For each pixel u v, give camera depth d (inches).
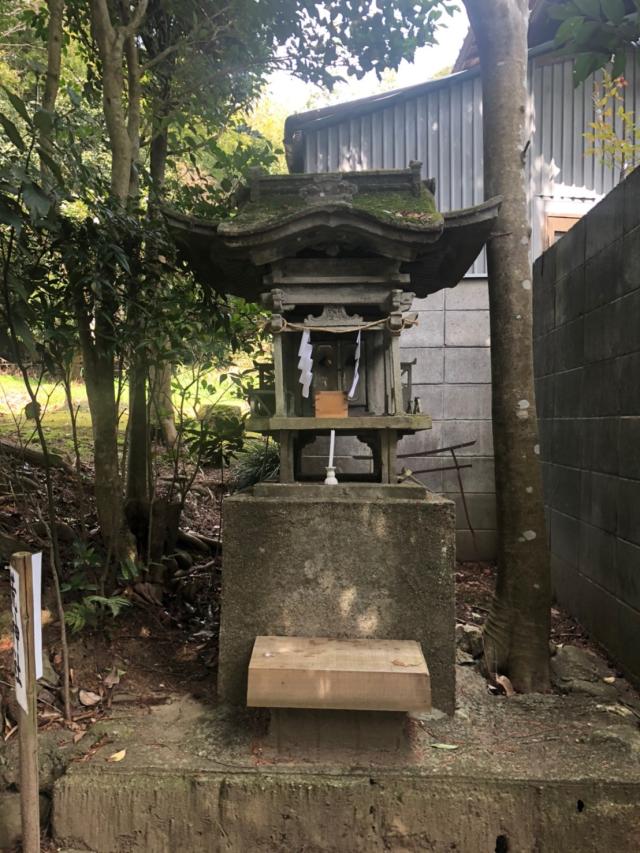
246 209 116.0
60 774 96.7
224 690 108.7
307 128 235.9
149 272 130.0
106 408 135.5
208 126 219.9
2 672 111.3
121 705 112.7
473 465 232.2
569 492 174.6
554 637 158.7
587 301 159.5
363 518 106.7
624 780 89.8
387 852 90.7
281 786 91.0
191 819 91.4
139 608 138.7
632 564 130.0
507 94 129.5
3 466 153.1
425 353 233.9
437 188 234.5
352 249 114.5
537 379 207.8
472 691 117.4
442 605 105.9
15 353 107.1
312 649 99.9
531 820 89.4
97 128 143.7
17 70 278.4
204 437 162.4
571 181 235.0
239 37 191.6
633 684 127.8
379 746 96.9
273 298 112.9
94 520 165.8
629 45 85.7
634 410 130.0
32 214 93.1
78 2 175.8
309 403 128.6
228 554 108.2
